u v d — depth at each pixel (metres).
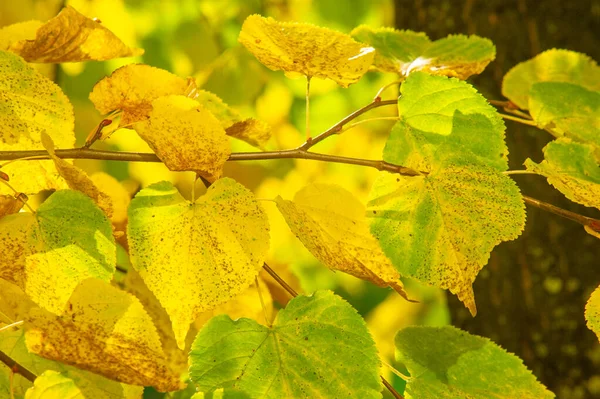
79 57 1.07
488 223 0.98
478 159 0.98
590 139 1.06
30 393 0.98
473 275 0.98
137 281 1.12
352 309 0.98
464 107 0.99
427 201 0.98
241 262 0.97
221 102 1.09
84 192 0.98
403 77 1.08
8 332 1.04
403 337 1.00
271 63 1.02
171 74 1.04
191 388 1.18
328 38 1.01
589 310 0.99
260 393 0.97
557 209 1.01
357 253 1.01
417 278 0.98
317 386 0.97
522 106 1.14
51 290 0.95
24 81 0.98
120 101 1.04
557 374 1.40
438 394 0.99
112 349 0.95
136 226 0.97
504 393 0.98
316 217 1.01
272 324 0.98
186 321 0.97
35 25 1.08
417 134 0.99
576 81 1.14
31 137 0.99
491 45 1.09
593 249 1.37
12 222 0.96
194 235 0.97
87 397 0.99
